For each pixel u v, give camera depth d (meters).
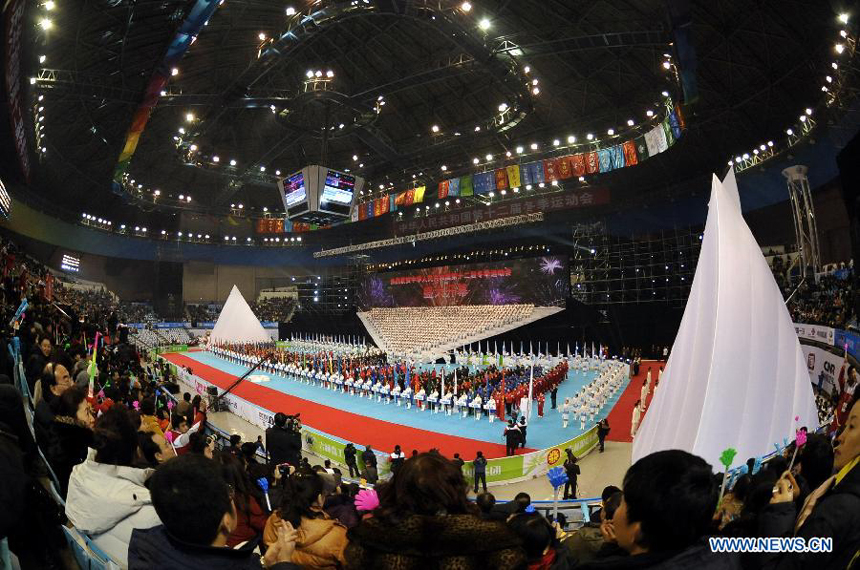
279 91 47.62
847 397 12.02
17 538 3.64
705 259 13.62
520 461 18.80
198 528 2.42
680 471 2.12
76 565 3.59
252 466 8.21
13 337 11.22
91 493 3.60
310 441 22.34
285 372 46.31
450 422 27.83
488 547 2.06
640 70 42.34
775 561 2.69
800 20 31.00
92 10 30.59
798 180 38.78
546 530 3.69
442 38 45.22
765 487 4.02
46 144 46.94
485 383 31.23
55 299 33.97
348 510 6.11
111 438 3.86
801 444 5.45
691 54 31.03
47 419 5.23
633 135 49.09
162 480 2.46
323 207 45.50
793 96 37.28
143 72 40.78
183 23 29.67
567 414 26.47
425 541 2.06
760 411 12.67
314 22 34.28
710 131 45.50
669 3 27.28
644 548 2.18
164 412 12.23
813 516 2.55
